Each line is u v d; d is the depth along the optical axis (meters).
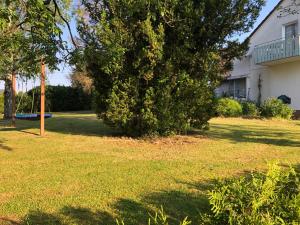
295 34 25.39
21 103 30.45
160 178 7.29
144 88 11.99
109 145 11.20
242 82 29.75
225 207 3.39
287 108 22.33
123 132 13.28
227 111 22.08
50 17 7.35
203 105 12.49
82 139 12.42
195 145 11.09
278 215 3.21
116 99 11.99
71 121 19.70
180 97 12.19
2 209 5.72
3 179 7.38
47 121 20.25
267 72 27.22
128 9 10.62
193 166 8.24
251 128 15.86
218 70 12.65
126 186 6.79
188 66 12.23
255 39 28.22
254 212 3.19
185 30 11.73
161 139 12.20
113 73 11.80
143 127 12.24
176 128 12.54
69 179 7.31
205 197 6.06
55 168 8.23
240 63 29.56
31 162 8.90
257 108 23.39
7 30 8.93
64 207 5.78
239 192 3.50
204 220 3.50
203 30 11.91
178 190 6.50
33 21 7.43
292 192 3.68
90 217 5.38
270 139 12.32
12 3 7.49
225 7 11.84
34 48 9.44
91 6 11.98
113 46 10.45
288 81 25.62
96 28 10.82
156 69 11.80
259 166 8.17
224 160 8.87
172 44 11.98
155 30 11.50
